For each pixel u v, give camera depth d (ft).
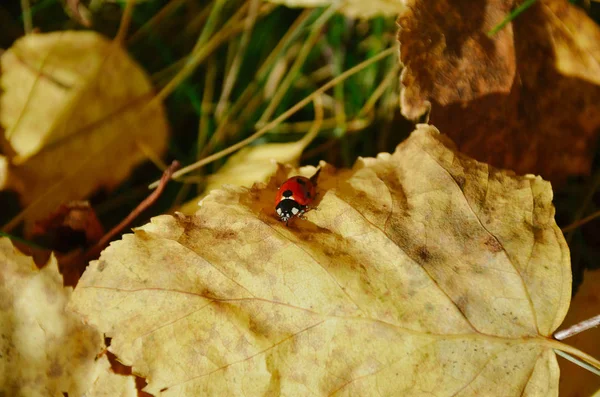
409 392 0.50
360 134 0.63
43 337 0.54
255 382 0.50
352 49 0.65
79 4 0.65
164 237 0.52
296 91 0.65
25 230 0.60
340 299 0.50
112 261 0.51
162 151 0.63
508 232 0.51
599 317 0.51
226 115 0.64
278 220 0.52
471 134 0.55
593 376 0.52
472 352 0.50
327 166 0.54
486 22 0.56
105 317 0.51
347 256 0.51
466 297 0.50
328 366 0.50
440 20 0.55
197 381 0.51
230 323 0.51
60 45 0.62
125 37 0.65
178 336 0.51
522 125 0.56
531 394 0.50
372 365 0.50
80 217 0.58
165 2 0.66
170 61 0.65
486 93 0.56
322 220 0.52
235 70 0.64
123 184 0.62
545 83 0.57
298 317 0.51
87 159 0.61
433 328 0.50
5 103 0.61
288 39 0.64
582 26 0.57
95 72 0.62
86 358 0.53
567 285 0.50
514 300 0.50
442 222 0.51
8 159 0.60
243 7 0.64
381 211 0.52
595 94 0.57
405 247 0.51
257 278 0.51
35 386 0.53
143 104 0.63
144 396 0.52
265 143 0.64
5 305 0.54
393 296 0.50
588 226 0.58
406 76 0.54
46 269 0.54
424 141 0.53
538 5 0.57
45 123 0.61
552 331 0.50
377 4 0.61
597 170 0.58
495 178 0.52
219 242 0.52
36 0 0.65
